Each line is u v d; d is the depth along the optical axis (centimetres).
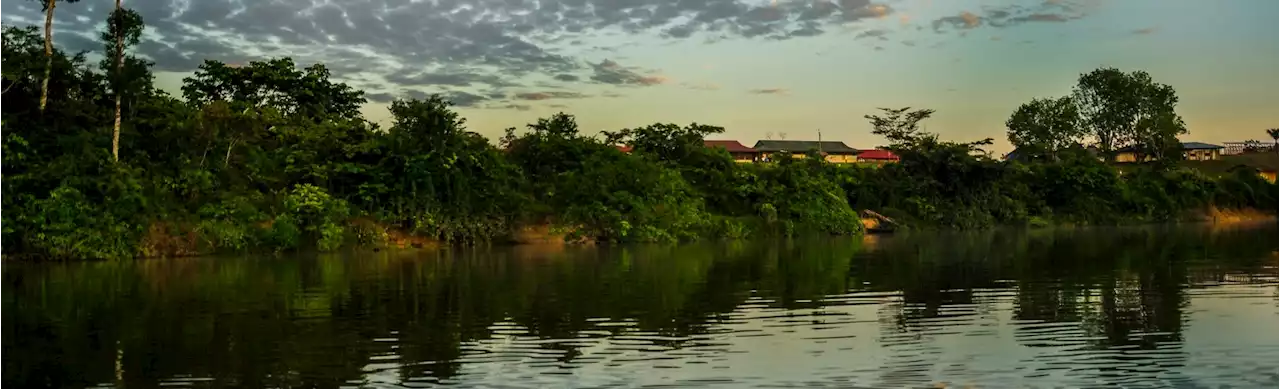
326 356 1320
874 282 2208
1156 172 7219
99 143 3422
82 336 1501
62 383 1176
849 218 5097
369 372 1216
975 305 1753
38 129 3403
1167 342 1330
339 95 4981
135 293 2083
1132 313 1612
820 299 1881
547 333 1491
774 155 5978
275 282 2320
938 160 5834
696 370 1205
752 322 1584
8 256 3027
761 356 1286
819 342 1382
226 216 3388
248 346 1402
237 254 3341
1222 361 1201
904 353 1288
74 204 3088
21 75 3384
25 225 3030
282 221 3441
